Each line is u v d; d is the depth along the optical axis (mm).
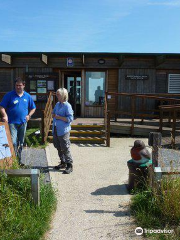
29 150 7988
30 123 12492
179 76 14359
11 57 14062
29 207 4012
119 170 6703
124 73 14188
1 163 5039
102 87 14414
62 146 6375
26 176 4176
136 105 14227
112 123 12023
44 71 14234
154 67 14148
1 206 3746
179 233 3689
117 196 5082
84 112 14453
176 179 4340
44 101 14070
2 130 5355
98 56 13820
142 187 5066
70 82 14570
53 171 6512
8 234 3541
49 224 4039
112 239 3646
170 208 4035
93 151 8805
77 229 3912
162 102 13398
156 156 4816
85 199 4949
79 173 6430
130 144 9906
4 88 14383
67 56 14039
